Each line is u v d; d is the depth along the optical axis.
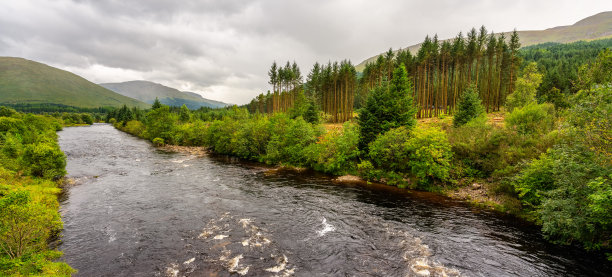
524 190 20.92
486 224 20.39
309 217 21.89
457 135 33.09
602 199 12.70
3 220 12.67
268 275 13.88
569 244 16.70
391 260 15.41
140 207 23.94
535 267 14.56
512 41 60.88
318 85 94.38
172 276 13.79
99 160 47.91
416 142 31.33
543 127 27.77
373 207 24.38
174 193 28.25
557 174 17.70
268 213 22.70
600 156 14.80
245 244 17.20
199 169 41.56
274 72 91.38
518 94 46.66
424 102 63.91
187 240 17.70
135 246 16.92
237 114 81.50
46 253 14.74
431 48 71.00
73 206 24.16
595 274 13.80
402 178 32.50
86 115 177.88
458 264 14.95
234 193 28.52
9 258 12.51
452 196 27.55
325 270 14.41
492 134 29.58
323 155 39.66
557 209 16.69
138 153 57.78
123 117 140.38
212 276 13.77
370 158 37.34
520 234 18.59
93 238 17.98
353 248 16.80
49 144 42.00
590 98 16.92
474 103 41.69
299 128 45.44
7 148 36.03
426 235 18.55
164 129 78.88
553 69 95.81
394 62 69.38
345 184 32.75
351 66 88.69
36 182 28.88
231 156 55.97
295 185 32.19
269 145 47.41
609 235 15.62
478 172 28.98
